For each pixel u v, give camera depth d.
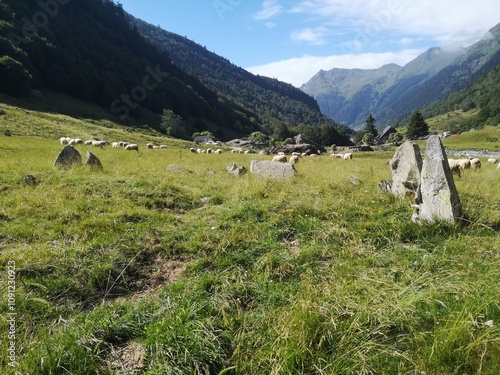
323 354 2.83
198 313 3.41
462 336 2.83
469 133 96.94
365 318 3.18
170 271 4.64
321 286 3.89
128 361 2.93
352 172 11.92
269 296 3.73
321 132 116.38
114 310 3.63
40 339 3.12
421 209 5.66
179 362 2.78
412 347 2.88
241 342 3.00
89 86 84.69
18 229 5.29
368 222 5.68
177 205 7.43
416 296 3.41
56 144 28.27
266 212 6.31
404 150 7.35
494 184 8.30
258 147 89.38
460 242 4.75
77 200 6.77
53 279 4.07
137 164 13.12
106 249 4.86
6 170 9.18
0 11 80.50
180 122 92.06
